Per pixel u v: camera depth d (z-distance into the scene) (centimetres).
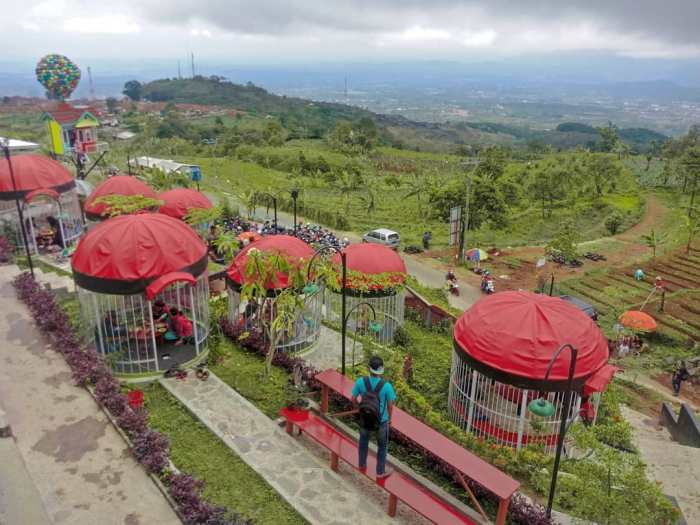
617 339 2514
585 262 3806
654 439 1650
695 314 2881
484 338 1428
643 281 3388
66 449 1133
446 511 970
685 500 1287
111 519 955
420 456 1223
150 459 1070
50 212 2641
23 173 2461
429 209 4931
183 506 958
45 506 977
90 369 1367
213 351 1617
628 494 1025
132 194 2627
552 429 1405
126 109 13900
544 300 1502
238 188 5528
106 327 1584
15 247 2441
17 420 1219
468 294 3162
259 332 1717
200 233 2905
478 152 7188
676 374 2134
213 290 2328
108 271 1450
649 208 5531
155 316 1677
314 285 1566
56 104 4534
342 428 1312
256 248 1733
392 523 1020
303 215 4719
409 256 3841
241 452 1195
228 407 1368
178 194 2891
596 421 1530
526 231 4722
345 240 3588
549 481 1170
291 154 8031
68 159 4394
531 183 5647
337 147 9062
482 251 3644
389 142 12825
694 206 4834
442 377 1802
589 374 1370
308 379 1466
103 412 1259
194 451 1192
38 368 1430
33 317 1697
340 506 1051
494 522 1039
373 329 1892
